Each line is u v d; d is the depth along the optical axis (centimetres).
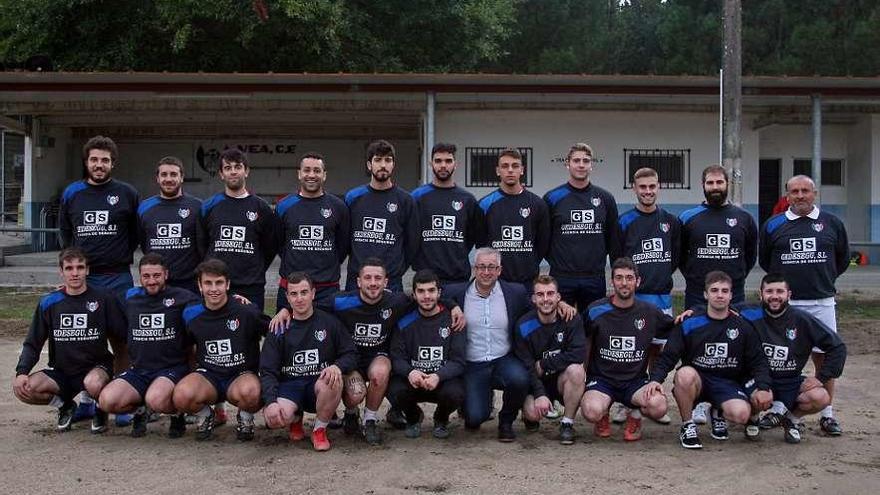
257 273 612
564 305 575
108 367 593
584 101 1380
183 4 1717
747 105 1413
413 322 570
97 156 613
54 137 1631
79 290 582
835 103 1336
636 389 566
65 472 493
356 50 1939
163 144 1734
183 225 614
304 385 554
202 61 1903
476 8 2097
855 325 1043
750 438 578
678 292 1248
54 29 1873
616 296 579
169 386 558
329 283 602
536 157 1430
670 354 571
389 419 612
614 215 652
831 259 621
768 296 569
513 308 587
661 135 1440
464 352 571
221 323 562
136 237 641
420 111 1429
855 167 1497
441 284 610
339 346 561
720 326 565
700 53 2680
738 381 580
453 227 620
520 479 484
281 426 546
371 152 607
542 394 568
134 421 575
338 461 520
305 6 1673
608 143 1435
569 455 536
